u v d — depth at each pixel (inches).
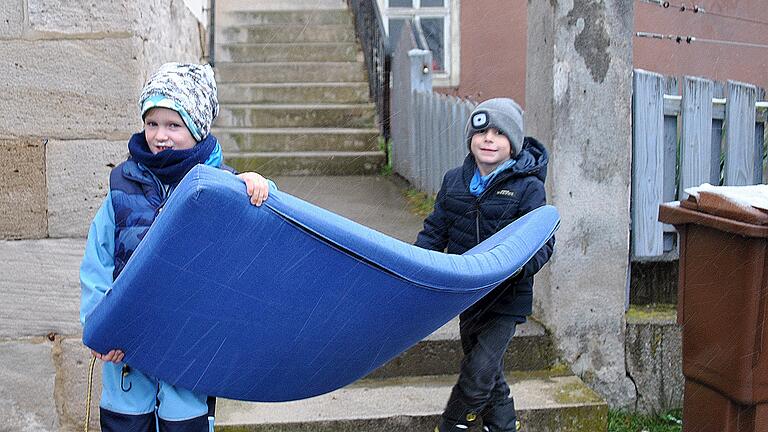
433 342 160.6
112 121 130.3
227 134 347.9
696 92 173.3
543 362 165.3
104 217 91.7
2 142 130.2
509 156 126.9
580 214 163.0
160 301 76.5
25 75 129.0
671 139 176.1
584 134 161.3
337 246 76.3
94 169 131.3
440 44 430.3
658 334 167.5
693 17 310.3
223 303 77.8
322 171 346.9
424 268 80.7
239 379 85.9
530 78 172.1
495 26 421.7
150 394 92.2
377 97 367.6
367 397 150.6
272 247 74.9
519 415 144.6
